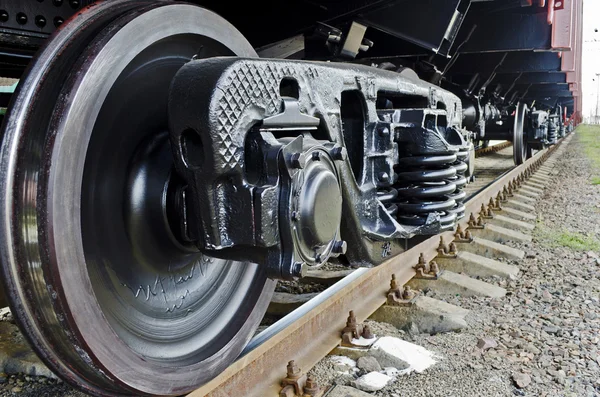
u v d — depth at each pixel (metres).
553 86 15.50
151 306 1.81
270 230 1.60
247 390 2.13
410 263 4.05
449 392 2.57
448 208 2.62
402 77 2.69
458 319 3.36
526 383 2.69
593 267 5.01
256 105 1.63
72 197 1.36
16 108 1.38
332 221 1.79
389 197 2.46
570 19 6.96
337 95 2.07
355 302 3.08
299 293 3.74
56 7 1.92
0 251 1.36
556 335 3.41
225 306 2.15
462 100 9.09
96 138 1.58
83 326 1.39
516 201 8.35
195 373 1.84
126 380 1.54
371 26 3.68
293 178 1.61
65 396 2.33
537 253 5.35
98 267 1.61
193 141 1.59
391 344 2.90
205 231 1.62
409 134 2.53
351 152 2.38
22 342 2.72
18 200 1.34
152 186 1.80
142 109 1.76
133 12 1.56
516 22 6.89
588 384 2.76
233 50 2.00
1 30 1.76
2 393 2.35
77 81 1.36
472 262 4.54
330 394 2.38
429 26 3.77
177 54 1.85
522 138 11.19
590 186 10.85
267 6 3.21
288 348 2.41
